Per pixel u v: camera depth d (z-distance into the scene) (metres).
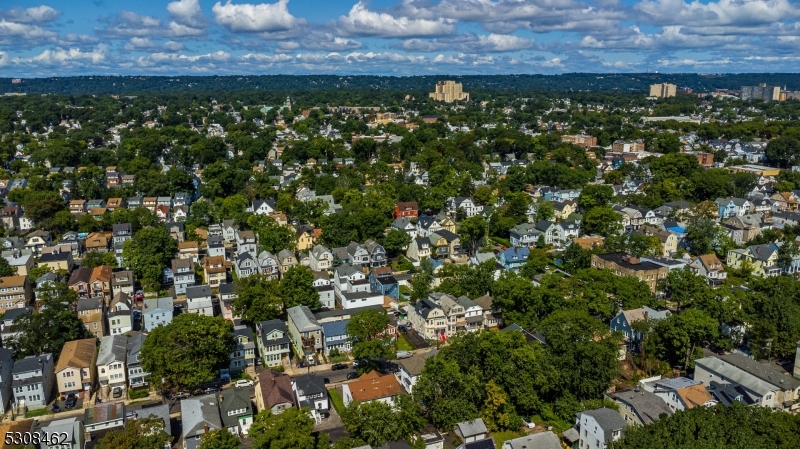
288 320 149.00
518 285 144.88
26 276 166.00
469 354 114.81
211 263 178.50
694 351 127.38
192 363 116.75
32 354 126.62
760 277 167.12
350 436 104.38
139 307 162.50
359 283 166.25
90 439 99.94
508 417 108.75
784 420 95.69
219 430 99.06
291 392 112.06
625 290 148.50
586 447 103.19
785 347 129.12
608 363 114.25
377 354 123.31
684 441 89.44
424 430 105.25
